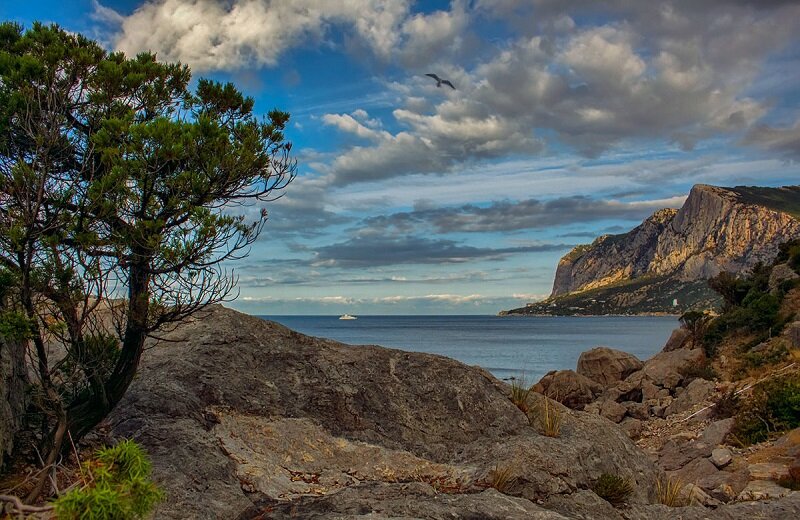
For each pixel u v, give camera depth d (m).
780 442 20.03
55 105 7.52
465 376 11.93
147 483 4.29
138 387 9.91
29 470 7.55
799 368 27.50
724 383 29.81
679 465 20.78
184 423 9.12
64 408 7.85
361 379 11.38
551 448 9.83
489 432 10.80
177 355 11.21
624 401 32.47
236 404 10.32
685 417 27.38
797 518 9.55
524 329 197.25
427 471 9.50
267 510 7.60
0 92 7.62
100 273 7.45
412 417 10.86
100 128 8.27
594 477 10.02
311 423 10.29
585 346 104.12
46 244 7.09
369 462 9.59
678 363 34.81
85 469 4.41
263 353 11.70
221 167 7.98
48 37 8.46
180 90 9.52
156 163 7.51
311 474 9.15
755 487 15.96
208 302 8.11
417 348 99.31
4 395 7.55
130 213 7.74
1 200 7.17
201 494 7.44
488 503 7.92
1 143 7.56
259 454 9.20
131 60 8.80
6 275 6.96
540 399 12.19
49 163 7.53
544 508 8.50
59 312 7.67
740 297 44.47
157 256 7.61
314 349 12.18
